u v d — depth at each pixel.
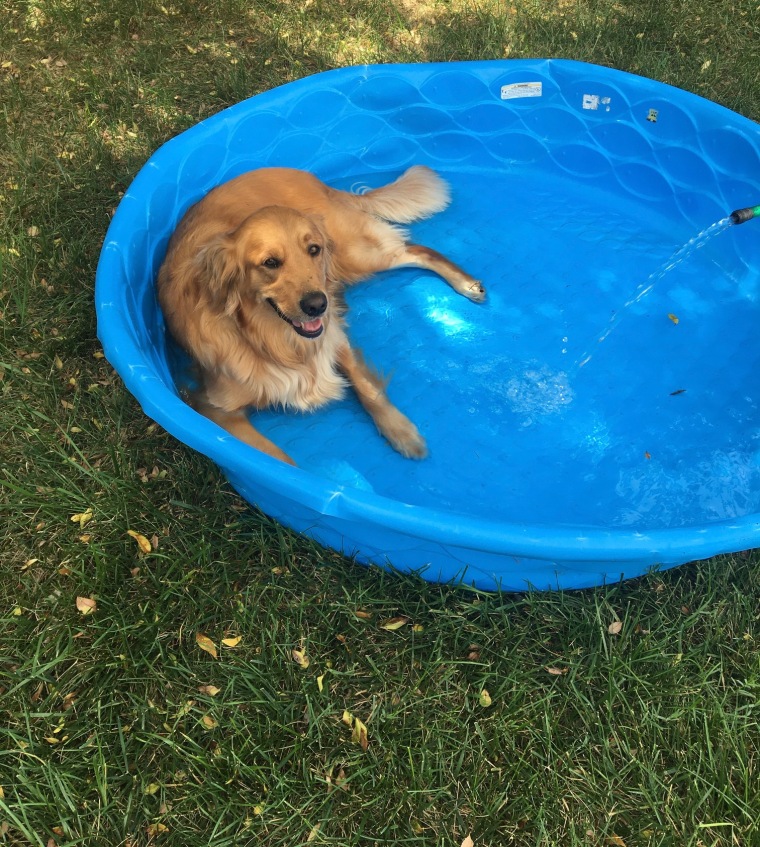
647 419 1.49
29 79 2.15
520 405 1.51
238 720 1.11
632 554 1.07
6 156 1.93
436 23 2.38
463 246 1.78
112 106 2.07
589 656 1.16
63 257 1.69
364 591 1.21
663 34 2.30
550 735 1.08
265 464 1.12
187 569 1.24
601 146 1.87
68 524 1.29
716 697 1.12
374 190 1.79
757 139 1.60
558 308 1.66
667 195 1.82
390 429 1.46
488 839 1.03
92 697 1.12
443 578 1.24
